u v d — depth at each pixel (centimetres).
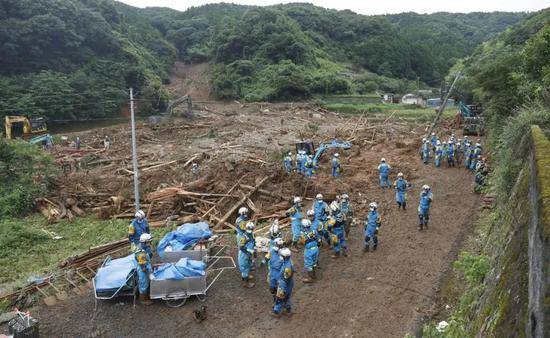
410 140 3716
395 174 2547
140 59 8488
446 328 927
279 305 1141
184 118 6394
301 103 7431
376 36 11956
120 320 1163
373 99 8162
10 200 2250
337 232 1442
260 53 9644
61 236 1892
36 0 6950
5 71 6431
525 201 832
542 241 478
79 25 7406
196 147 3962
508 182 1338
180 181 2553
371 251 1502
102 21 7812
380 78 9744
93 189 2484
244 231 1298
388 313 1134
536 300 474
